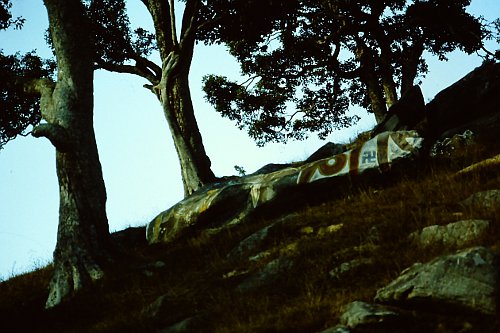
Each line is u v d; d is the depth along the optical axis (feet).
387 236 27.17
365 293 21.54
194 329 22.91
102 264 38.58
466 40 85.97
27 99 66.95
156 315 26.63
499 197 26.84
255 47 85.81
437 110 48.39
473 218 25.61
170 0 58.90
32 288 41.83
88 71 43.65
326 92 92.84
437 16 84.02
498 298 17.90
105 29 69.82
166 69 60.34
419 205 30.35
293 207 41.22
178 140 59.77
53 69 72.18
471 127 43.19
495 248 21.62
